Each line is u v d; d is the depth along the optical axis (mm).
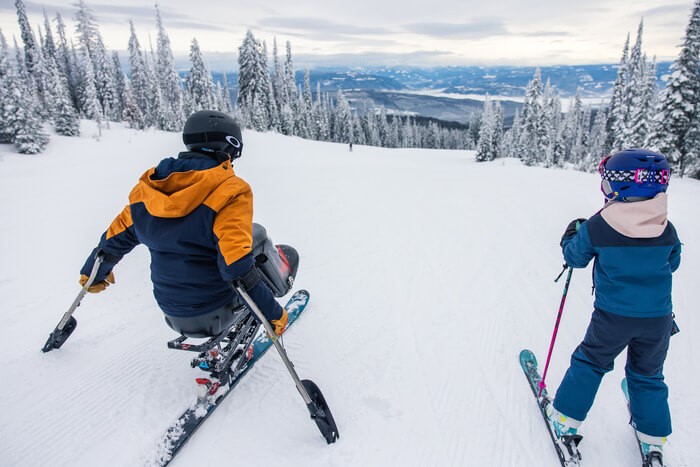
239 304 2283
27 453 2086
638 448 2229
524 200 9086
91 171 15234
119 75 48531
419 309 3756
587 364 2086
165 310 2111
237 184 1937
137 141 27250
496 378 2781
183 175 1829
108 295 3891
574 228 2230
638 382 2031
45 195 9789
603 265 1963
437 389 2670
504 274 4633
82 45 42219
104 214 7797
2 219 7344
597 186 11500
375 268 4750
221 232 1860
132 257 4938
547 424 2326
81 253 5426
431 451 2193
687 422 2381
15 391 2496
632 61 34312
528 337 3299
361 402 2539
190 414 2297
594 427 2365
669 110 21016
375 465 2100
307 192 9922
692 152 21250
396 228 6531
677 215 7922
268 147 29219
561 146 44469
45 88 34938
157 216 1882
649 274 1882
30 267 4840
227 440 2227
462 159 42188
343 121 69750
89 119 38000
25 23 43625
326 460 2119
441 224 6828
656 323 1901
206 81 44625
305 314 3596
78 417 2320
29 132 21969
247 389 2607
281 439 2242
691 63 20078
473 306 3836
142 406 2412
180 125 39219
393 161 28344
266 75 48594
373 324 3461
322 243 5668
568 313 3721
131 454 2094
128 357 2869
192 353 2918
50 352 2875
